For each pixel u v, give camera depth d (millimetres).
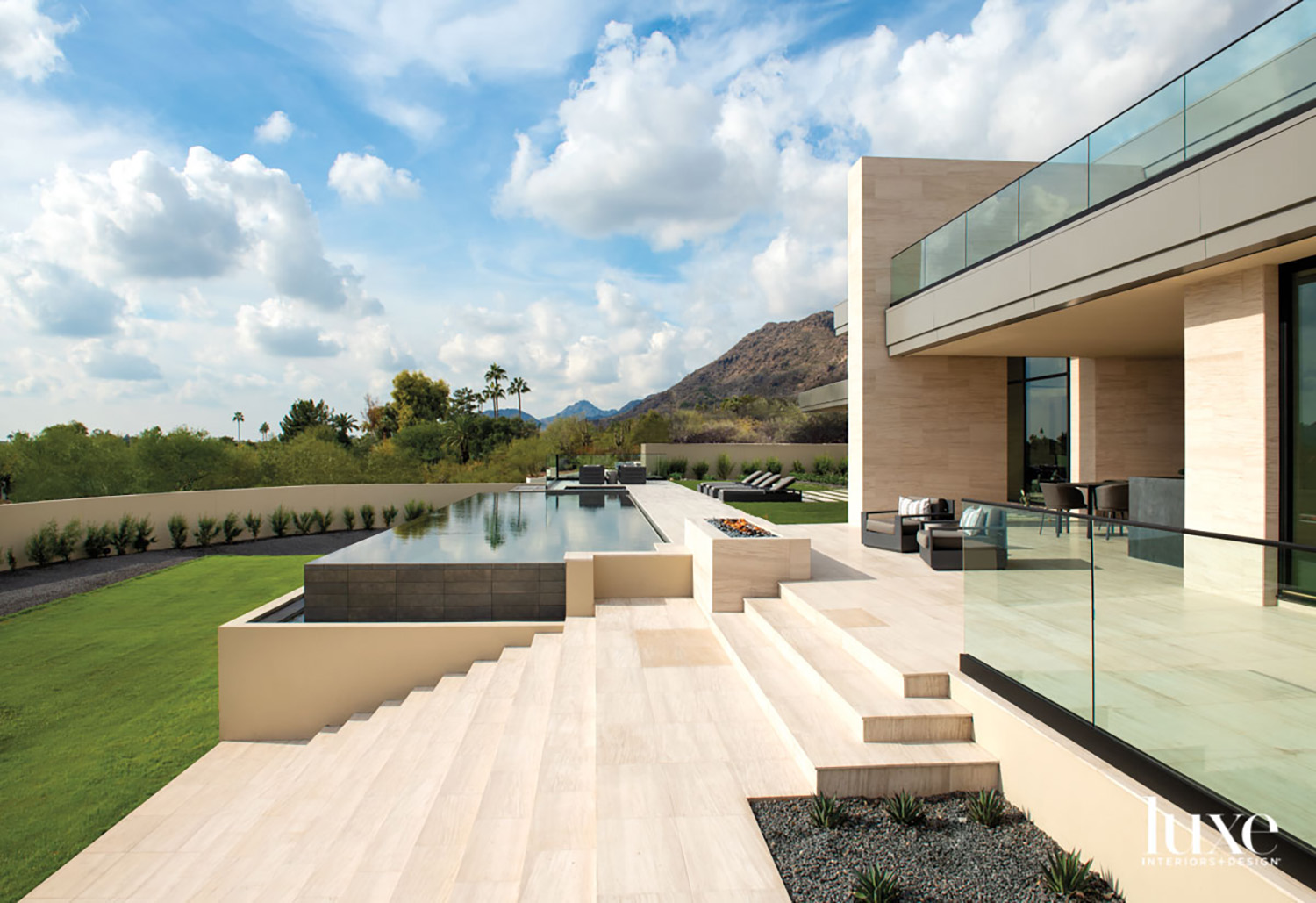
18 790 5625
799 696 4410
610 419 51000
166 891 4172
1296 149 4809
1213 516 6281
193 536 17359
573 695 4961
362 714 6656
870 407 12312
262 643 6625
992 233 8953
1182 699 2637
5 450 19547
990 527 3842
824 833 3139
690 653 5668
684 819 3188
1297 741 2248
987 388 12391
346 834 4133
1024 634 3521
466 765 4484
